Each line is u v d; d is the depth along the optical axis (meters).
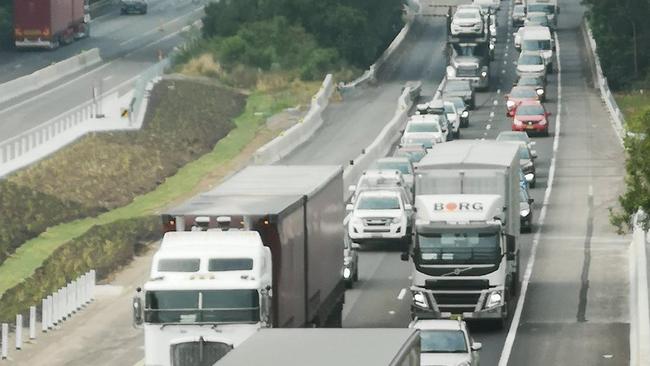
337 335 58.00
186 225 81.94
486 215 104.94
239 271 78.75
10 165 175.50
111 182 182.00
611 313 111.69
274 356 53.28
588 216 157.62
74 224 159.00
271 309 79.88
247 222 81.06
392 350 55.12
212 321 78.06
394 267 133.25
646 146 105.69
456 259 104.62
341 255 101.44
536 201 167.88
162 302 78.38
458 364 83.25
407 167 165.25
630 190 109.06
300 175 98.69
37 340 104.44
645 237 132.75
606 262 132.25
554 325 107.62
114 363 97.31
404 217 141.62
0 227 149.12
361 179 148.62
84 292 116.75
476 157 112.00
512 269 114.12
